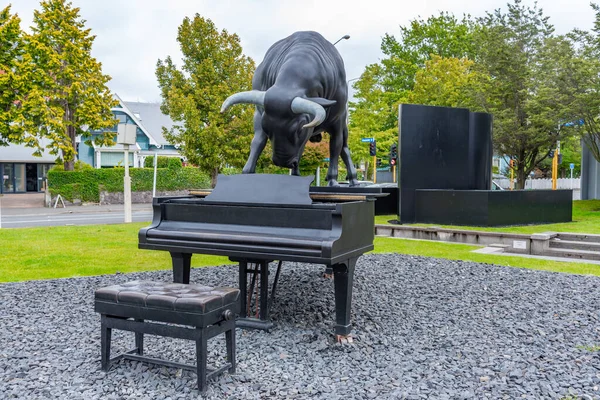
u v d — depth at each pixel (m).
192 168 27.28
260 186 3.98
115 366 3.41
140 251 8.52
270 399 2.92
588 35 17.23
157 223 4.21
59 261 7.52
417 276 6.65
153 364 3.45
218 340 3.99
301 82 4.43
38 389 3.03
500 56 22.12
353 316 4.75
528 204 12.66
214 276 6.50
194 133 20.39
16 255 8.00
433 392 3.03
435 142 13.07
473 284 6.20
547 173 45.47
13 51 22.31
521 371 3.39
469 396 2.97
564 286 6.12
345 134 5.96
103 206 23.41
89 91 23.84
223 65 20.86
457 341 4.06
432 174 13.07
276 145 4.38
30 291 5.60
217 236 3.79
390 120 35.81
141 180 25.69
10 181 32.22
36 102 21.48
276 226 3.75
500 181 31.92
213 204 4.03
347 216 3.62
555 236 9.94
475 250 9.33
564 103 17.61
